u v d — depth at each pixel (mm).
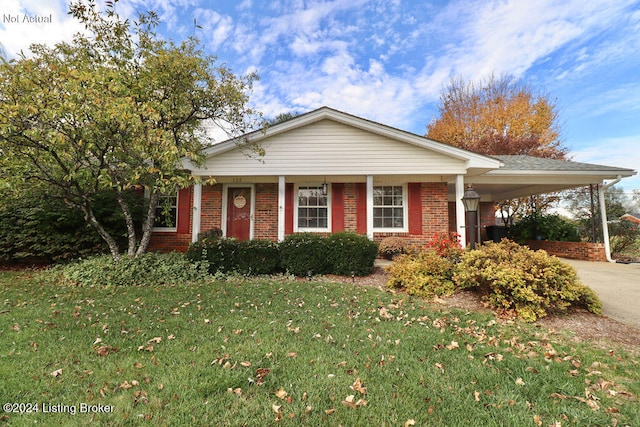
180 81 6449
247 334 3555
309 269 7012
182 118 6918
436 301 5020
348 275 6996
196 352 3068
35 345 3188
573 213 16688
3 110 4703
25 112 4887
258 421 2051
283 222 8383
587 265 8898
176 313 4320
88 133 5250
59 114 4918
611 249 11586
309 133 8430
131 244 7176
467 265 5172
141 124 5316
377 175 8672
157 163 6086
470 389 2477
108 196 8125
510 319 4211
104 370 2703
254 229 10047
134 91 6227
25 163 5539
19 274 7195
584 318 4285
